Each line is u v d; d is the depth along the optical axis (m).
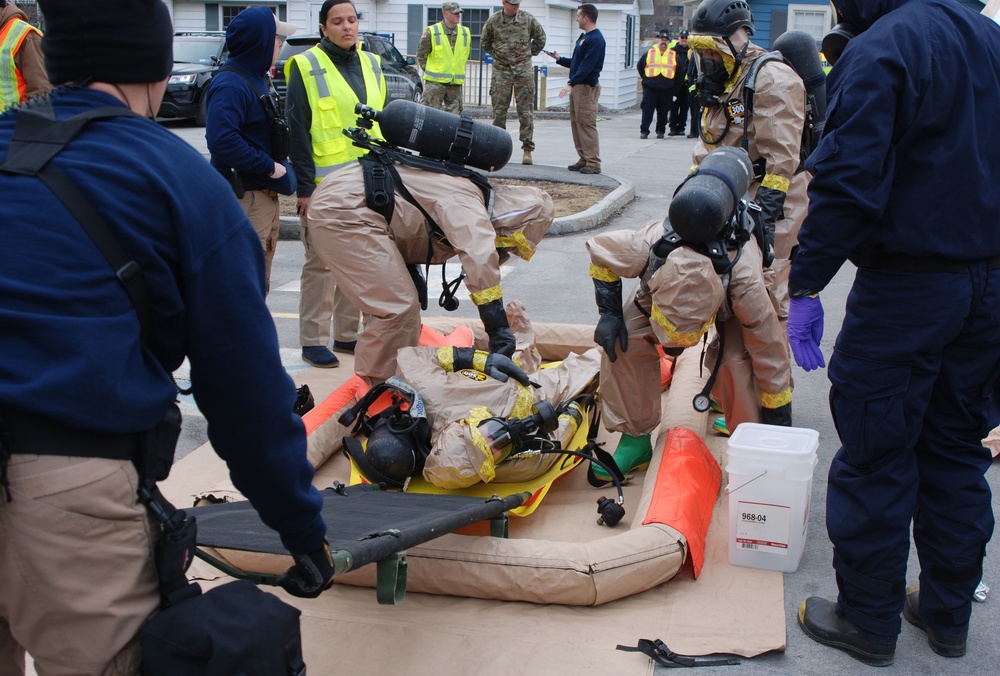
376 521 2.75
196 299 1.70
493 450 3.51
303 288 5.54
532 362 4.52
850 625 2.94
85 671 1.69
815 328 3.86
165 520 1.74
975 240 2.60
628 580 3.12
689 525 3.32
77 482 1.61
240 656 1.66
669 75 19.14
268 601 1.76
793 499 3.29
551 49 25.70
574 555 3.12
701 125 5.05
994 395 2.98
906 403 2.73
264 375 1.75
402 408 3.99
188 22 26.42
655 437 4.58
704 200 3.37
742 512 3.36
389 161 4.01
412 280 4.26
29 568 1.62
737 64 4.70
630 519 3.81
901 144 2.56
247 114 4.93
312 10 25.69
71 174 1.63
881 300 2.69
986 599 3.26
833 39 2.97
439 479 3.50
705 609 3.14
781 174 4.55
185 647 1.66
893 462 2.78
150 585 1.75
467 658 2.88
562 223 9.70
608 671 2.81
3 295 1.56
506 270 8.29
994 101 2.61
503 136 4.03
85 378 1.58
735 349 3.89
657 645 2.88
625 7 27.69
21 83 6.20
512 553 3.15
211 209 1.72
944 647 2.94
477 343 5.69
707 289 3.46
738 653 2.91
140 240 1.64
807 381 5.49
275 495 1.80
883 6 2.69
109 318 1.62
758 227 3.94
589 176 12.88
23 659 1.96
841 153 2.55
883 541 2.80
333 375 5.50
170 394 1.75
